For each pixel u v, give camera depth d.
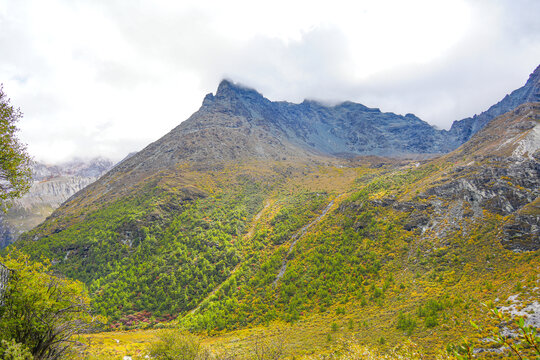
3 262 26.97
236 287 143.75
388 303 100.62
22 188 26.27
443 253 119.44
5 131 24.94
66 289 28.47
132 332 118.62
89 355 32.66
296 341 84.62
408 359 28.95
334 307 110.69
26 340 23.94
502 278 90.69
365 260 132.62
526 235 108.31
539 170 147.38
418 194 163.38
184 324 121.06
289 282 135.88
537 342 7.70
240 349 66.50
